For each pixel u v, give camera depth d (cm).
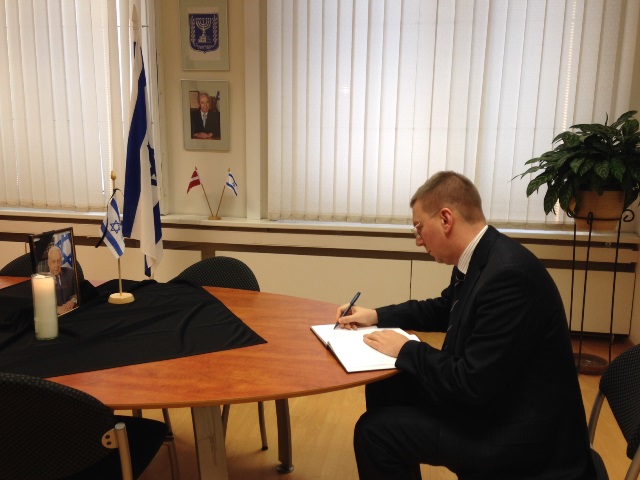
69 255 190
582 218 307
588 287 357
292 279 388
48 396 115
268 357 151
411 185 369
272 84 374
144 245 332
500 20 343
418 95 358
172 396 127
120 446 129
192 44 385
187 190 405
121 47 381
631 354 148
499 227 365
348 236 375
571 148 295
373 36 356
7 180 417
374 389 180
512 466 142
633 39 335
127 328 171
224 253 393
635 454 130
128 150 324
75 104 396
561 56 340
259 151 386
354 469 223
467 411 148
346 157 373
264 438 235
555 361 142
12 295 199
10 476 127
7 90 404
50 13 388
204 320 181
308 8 360
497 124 353
